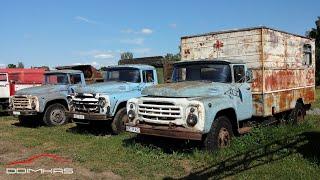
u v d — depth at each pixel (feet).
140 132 27.09
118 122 37.09
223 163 24.61
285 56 37.14
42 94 44.52
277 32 35.37
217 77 29.86
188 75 31.14
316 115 48.08
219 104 26.71
